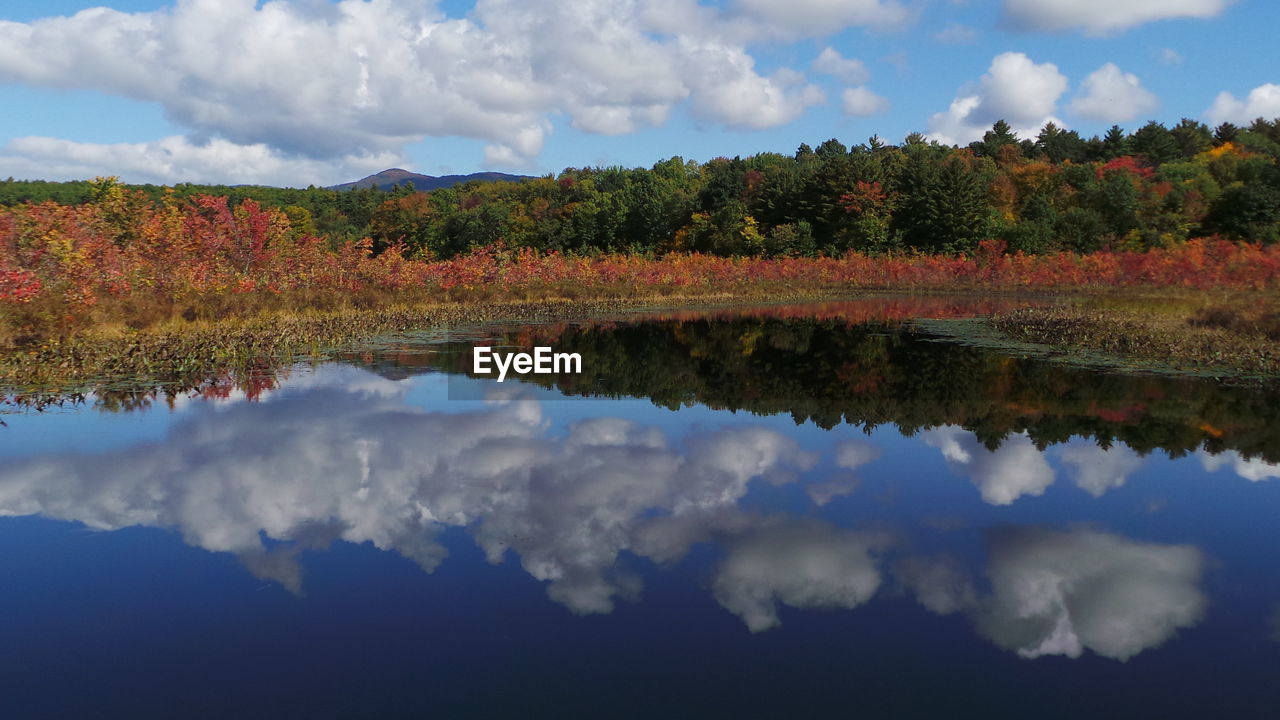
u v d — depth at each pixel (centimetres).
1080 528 492
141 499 527
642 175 9506
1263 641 349
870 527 492
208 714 288
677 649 339
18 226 1380
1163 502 542
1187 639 352
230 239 1956
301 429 729
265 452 648
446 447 678
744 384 1055
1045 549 457
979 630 358
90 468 596
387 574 413
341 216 10850
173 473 587
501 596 389
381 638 347
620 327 1903
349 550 445
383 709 291
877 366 1238
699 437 734
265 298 1692
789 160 8625
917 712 292
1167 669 326
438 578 409
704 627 359
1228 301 2144
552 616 368
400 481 577
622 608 377
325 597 386
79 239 1483
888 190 5575
